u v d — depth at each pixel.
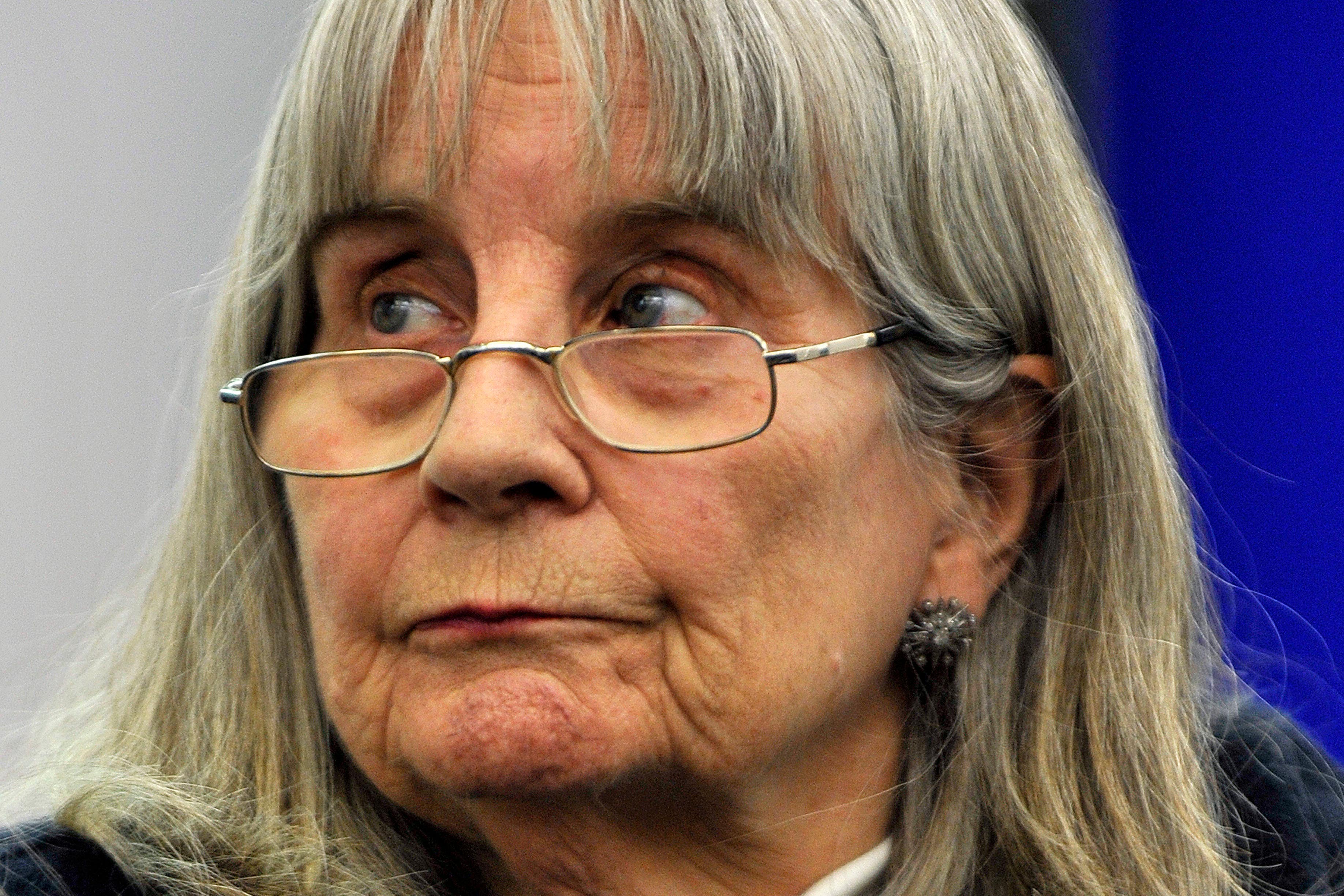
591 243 6.62
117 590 9.03
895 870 7.51
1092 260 8.01
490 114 6.59
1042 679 7.90
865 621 6.97
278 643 7.64
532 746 6.28
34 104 12.38
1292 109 13.23
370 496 6.59
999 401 7.70
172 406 8.88
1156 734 7.95
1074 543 7.95
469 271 6.80
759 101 6.61
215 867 7.13
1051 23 13.66
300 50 7.33
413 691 6.50
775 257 6.76
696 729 6.52
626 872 6.95
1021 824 7.67
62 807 7.36
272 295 7.41
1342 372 13.04
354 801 7.45
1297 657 12.95
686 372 6.59
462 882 7.45
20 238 12.28
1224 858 7.92
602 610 6.36
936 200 7.27
